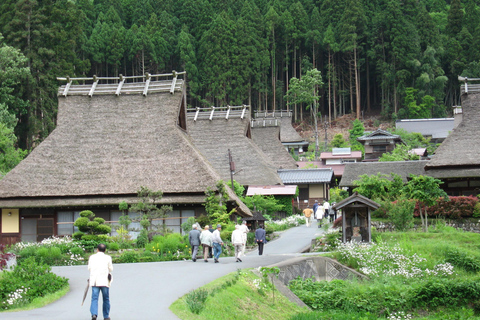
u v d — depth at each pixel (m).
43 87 70.50
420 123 108.19
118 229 35.12
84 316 15.49
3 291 18.02
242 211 41.56
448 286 24.53
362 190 38.62
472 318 22.58
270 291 22.22
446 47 129.00
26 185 38.69
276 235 43.03
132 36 114.38
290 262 25.62
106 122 42.69
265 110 113.38
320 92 135.25
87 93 44.59
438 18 148.25
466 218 36.12
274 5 137.38
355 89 132.88
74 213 38.72
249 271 23.14
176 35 126.38
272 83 127.06
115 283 20.77
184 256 30.39
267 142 79.94
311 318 20.61
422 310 24.11
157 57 115.00
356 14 126.94
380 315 23.33
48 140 41.47
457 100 130.12
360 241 31.41
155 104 43.56
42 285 19.00
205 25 125.94
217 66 112.94
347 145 105.75
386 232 33.94
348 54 129.88
